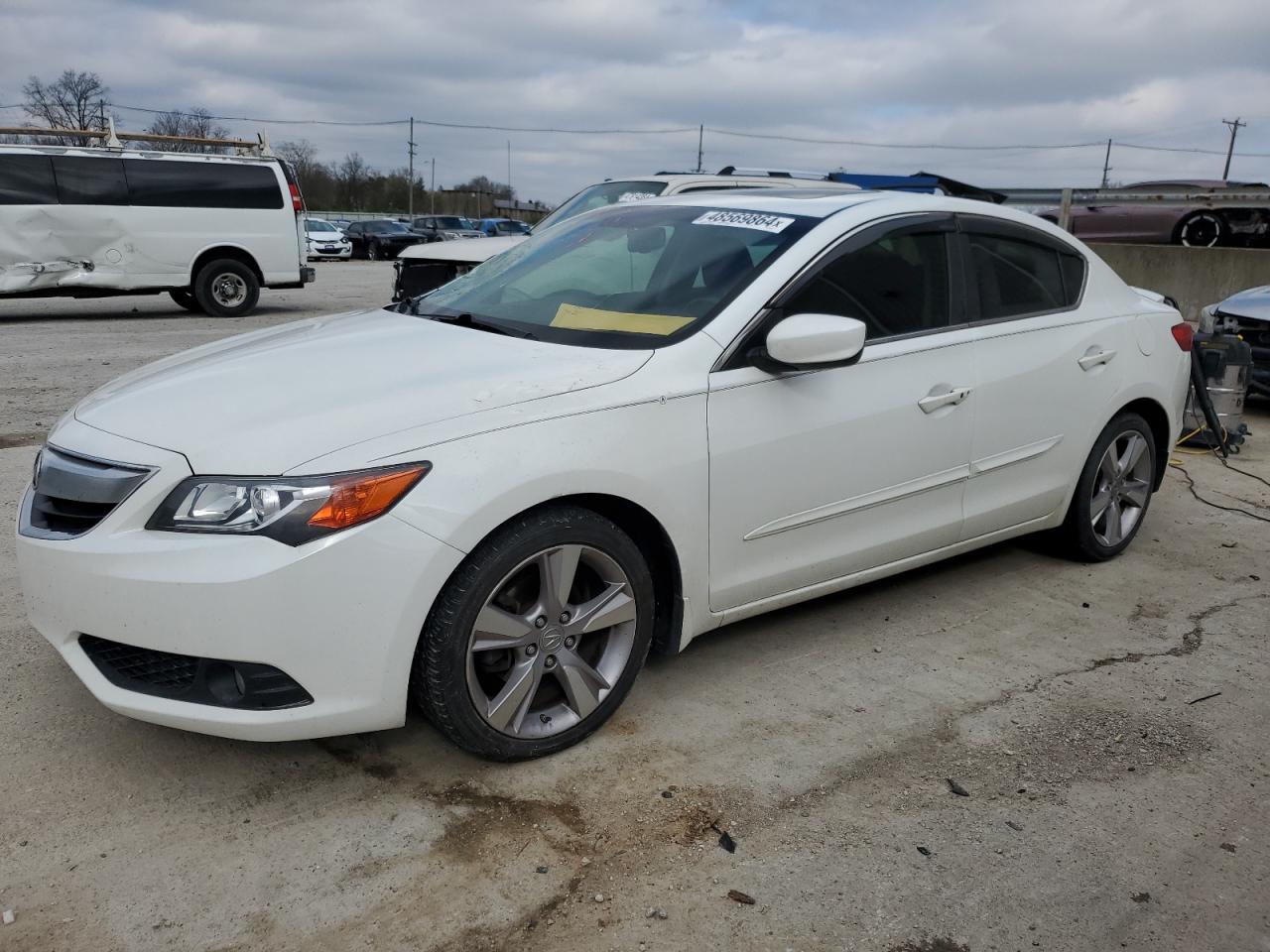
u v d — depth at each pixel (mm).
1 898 2330
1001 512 4062
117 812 2656
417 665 2678
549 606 2830
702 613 3229
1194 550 4918
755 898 2408
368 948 2227
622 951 2236
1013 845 2635
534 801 2752
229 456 2525
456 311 3674
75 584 2559
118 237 13039
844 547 3535
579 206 9000
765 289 3271
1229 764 3049
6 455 5906
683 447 3006
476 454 2629
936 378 3650
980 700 3383
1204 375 6766
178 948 2209
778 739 3100
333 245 32781
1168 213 14016
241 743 2994
